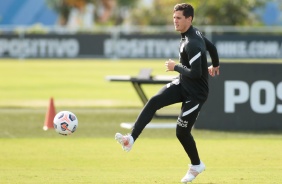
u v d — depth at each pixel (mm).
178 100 31375
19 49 126750
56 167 37219
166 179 33500
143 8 178000
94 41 126688
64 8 184250
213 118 52281
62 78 98375
